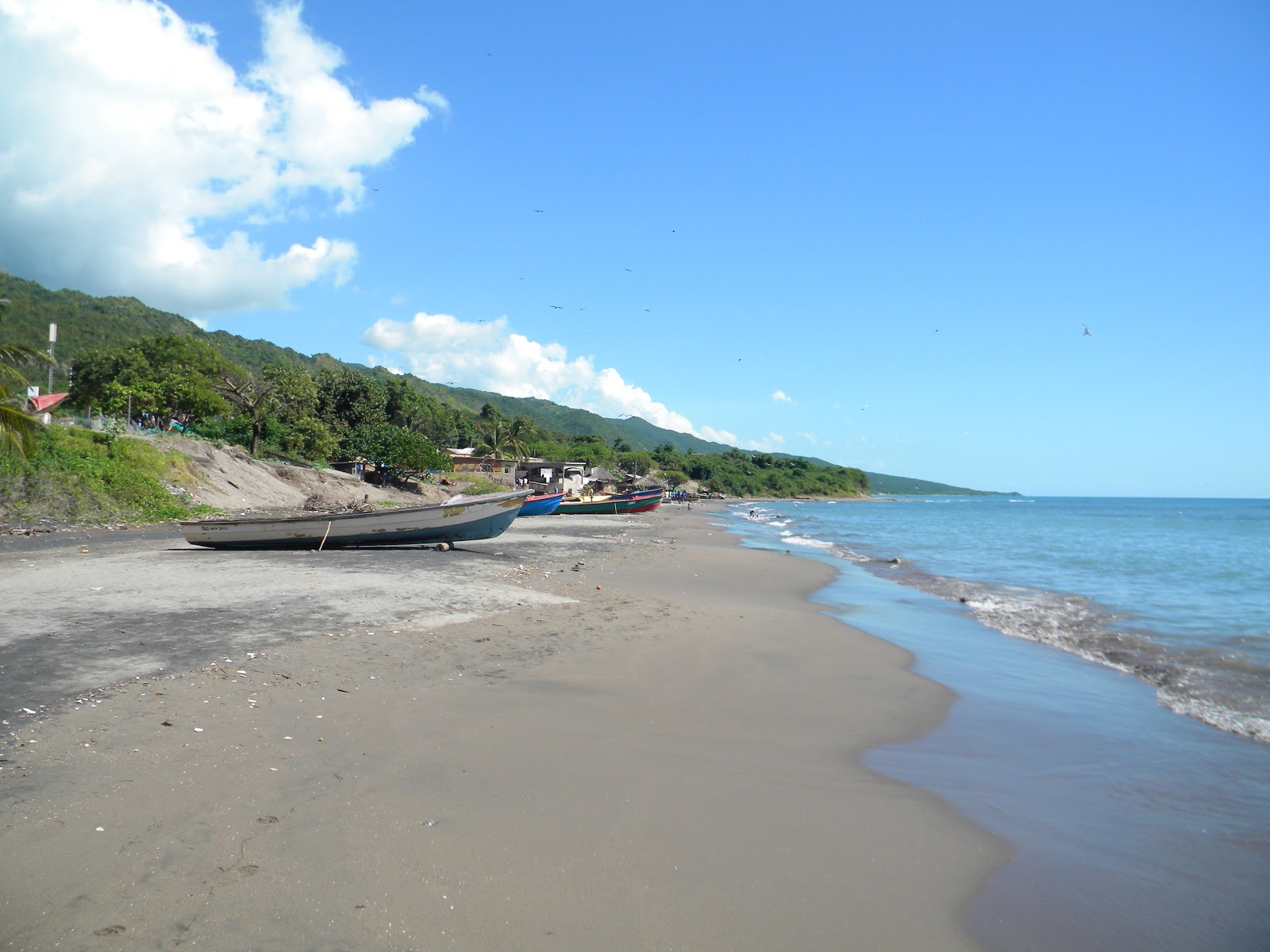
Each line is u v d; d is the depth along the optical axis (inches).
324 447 2402.8
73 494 1114.1
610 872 193.3
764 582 820.0
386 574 677.3
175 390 2037.4
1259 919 189.8
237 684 320.5
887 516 3494.1
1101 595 787.4
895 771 278.4
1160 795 263.7
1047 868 211.8
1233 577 971.3
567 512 2234.3
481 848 199.6
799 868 203.0
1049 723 342.6
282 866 183.3
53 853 181.5
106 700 291.0
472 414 5319.9
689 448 6998.0
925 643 517.7
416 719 294.4
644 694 350.6
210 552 808.9
